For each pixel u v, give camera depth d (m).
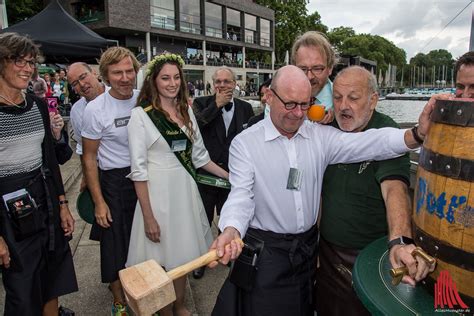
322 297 1.90
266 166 1.72
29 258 1.96
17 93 1.94
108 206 2.49
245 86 37.31
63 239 2.21
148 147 2.24
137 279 1.12
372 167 1.69
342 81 1.68
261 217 1.78
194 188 2.39
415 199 1.19
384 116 1.83
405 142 1.48
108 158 2.47
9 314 1.96
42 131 2.06
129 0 25.67
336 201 1.78
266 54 45.59
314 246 1.85
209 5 34.00
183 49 33.25
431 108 1.28
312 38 2.08
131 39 28.20
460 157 1.00
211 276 3.26
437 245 1.07
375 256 1.40
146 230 2.27
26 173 1.98
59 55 5.31
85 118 2.41
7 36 1.83
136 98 2.48
